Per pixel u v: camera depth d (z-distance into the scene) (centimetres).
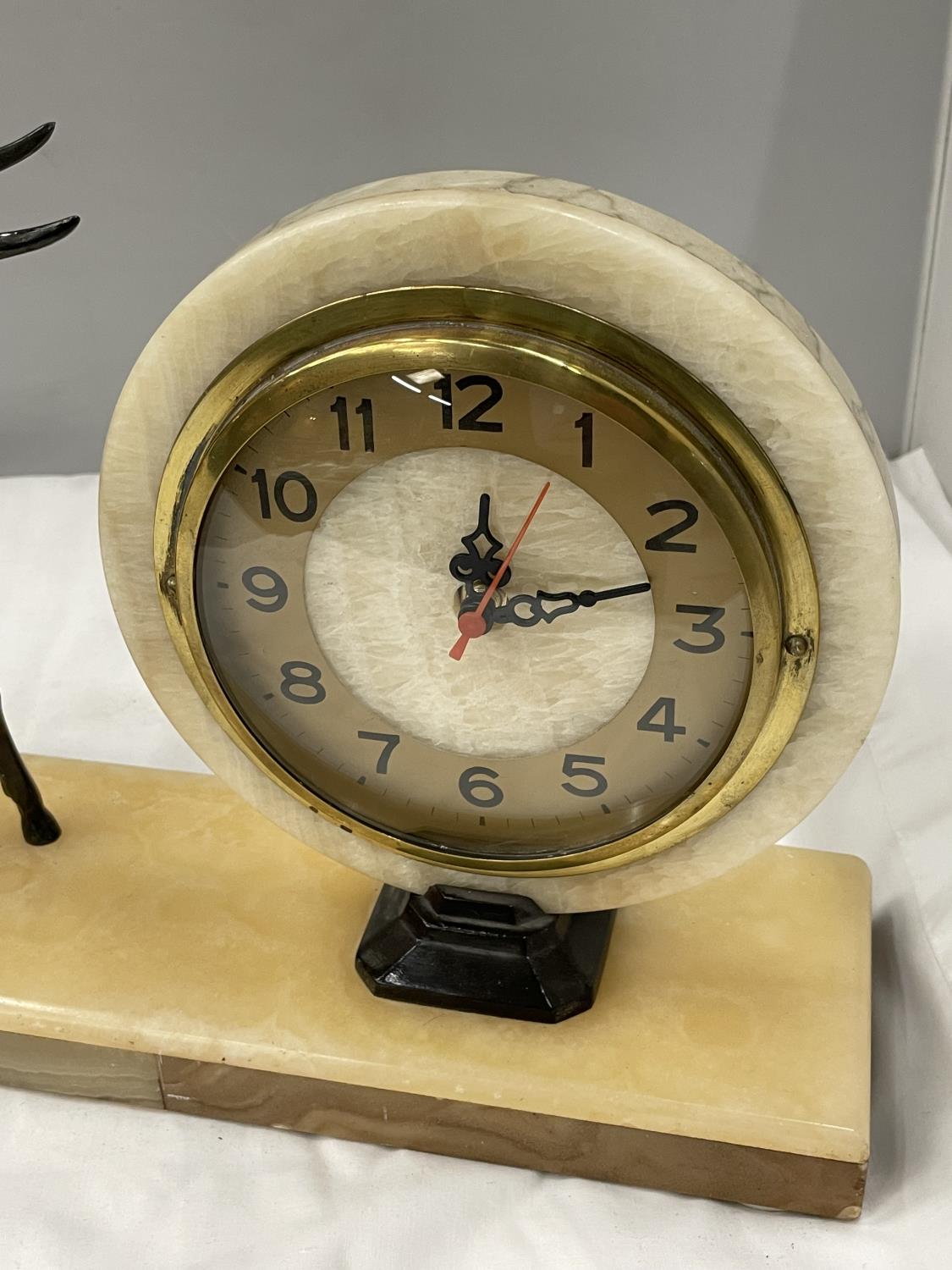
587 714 78
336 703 82
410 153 152
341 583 78
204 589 79
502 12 143
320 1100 86
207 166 150
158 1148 88
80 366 162
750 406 69
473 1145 86
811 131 150
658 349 69
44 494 155
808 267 160
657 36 145
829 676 75
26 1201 84
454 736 81
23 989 88
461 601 76
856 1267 80
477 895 88
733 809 81
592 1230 82
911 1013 94
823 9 143
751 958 90
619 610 75
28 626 136
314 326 71
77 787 104
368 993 88
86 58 143
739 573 71
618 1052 84
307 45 144
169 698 86
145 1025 86
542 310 69
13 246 81
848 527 71
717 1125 80
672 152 152
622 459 70
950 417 151
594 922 90
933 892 100
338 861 90
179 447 75
